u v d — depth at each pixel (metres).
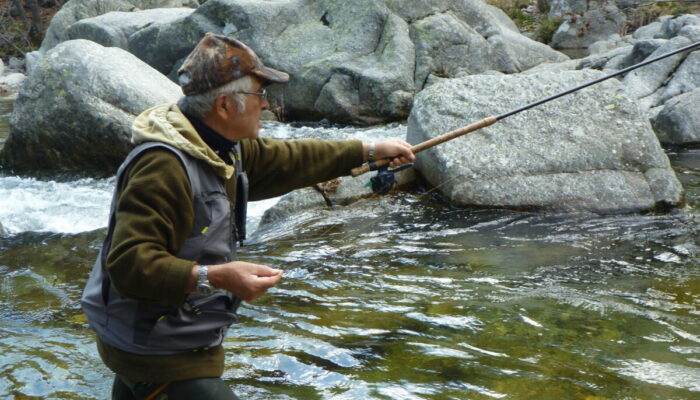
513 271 4.82
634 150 6.61
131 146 8.41
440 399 3.11
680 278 4.62
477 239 5.57
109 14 14.68
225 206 2.22
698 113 9.04
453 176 6.53
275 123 11.73
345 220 6.19
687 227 5.74
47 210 7.09
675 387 3.17
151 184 2.07
